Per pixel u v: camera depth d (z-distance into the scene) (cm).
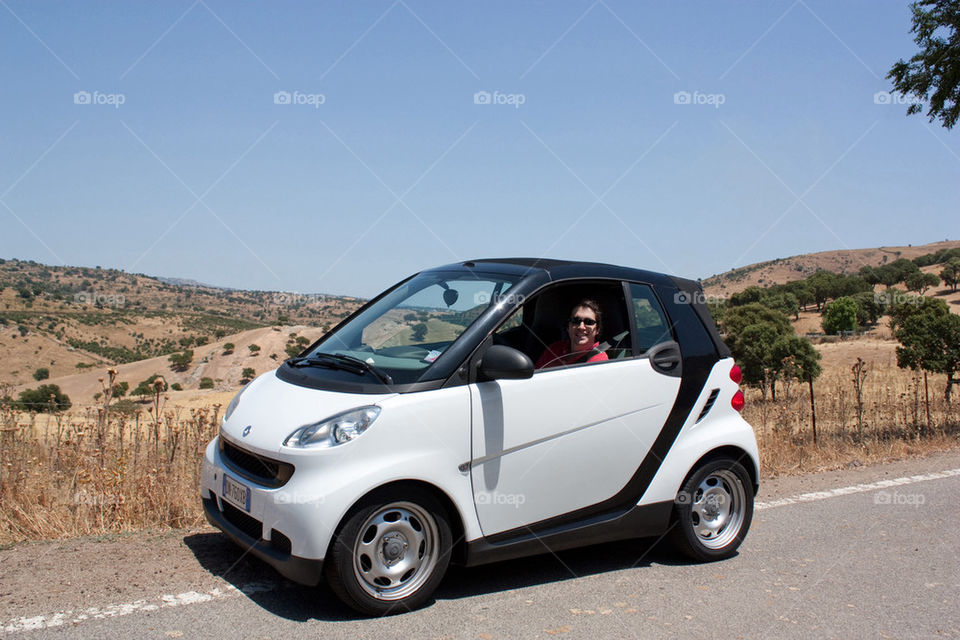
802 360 2955
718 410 476
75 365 10075
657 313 470
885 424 1103
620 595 405
